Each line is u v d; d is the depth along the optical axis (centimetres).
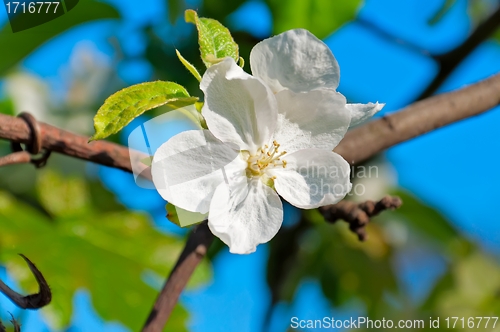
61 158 40
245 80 28
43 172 40
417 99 39
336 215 33
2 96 41
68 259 38
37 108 42
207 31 29
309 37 28
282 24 36
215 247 40
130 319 39
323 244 42
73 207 38
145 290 39
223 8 38
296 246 41
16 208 37
